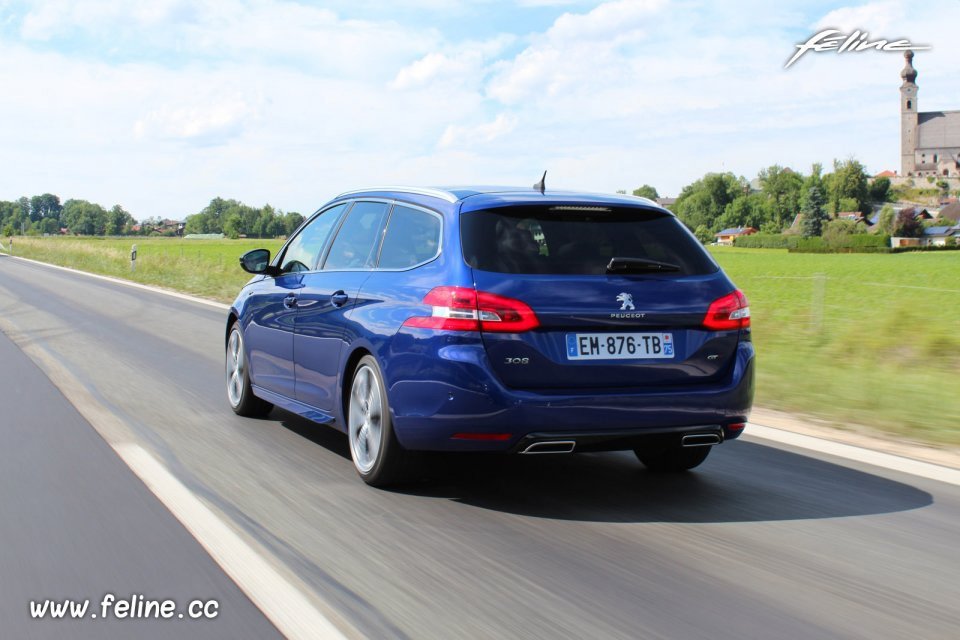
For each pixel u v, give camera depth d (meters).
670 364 4.46
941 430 6.45
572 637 2.86
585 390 4.29
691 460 5.09
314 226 6.11
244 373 6.59
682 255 4.67
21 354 10.34
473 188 4.91
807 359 10.09
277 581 3.33
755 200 199.38
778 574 3.50
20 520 4.07
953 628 3.00
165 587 3.27
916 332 10.66
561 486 4.85
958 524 4.23
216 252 71.25
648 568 3.54
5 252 80.06
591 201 4.66
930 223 169.12
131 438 5.83
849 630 2.97
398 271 4.75
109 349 10.86
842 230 137.00
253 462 5.23
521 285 4.27
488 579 3.39
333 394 5.15
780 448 5.86
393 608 3.08
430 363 4.28
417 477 4.68
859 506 4.52
